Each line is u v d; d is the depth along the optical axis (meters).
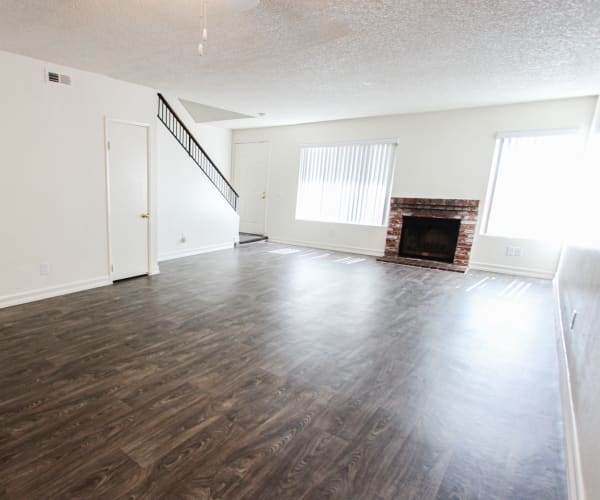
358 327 3.31
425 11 2.47
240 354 2.67
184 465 1.58
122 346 2.70
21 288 3.53
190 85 4.44
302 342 2.94
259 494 1.45
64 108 3.65
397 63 3.54
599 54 3.14
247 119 7.13
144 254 4.78
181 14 2.55
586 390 1.69
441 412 2.07
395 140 6.48
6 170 3.29
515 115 5.43
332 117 6.68
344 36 2.92
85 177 3.93
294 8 2.46
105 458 1.60
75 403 1.98
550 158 5.31
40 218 3.59
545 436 1.90
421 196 6.39
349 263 6.27
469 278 5.41
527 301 4.33
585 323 2.12
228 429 1.83
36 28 2.78
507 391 2.33
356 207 7.20
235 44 3.12
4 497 1.38
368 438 1.82
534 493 1.53
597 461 1.26
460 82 4.17
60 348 2.63
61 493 1.41
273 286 4.58
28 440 1.68
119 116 4.18
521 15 2.49
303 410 2.03
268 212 8.46
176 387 2.19
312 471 1.58
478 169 5.83
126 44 3.11
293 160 7.89
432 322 3.52
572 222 4.81
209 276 4.96
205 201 6.57
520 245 5.65
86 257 4.07
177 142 5.84
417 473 1.60
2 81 3.20
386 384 2.35
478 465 1.67
